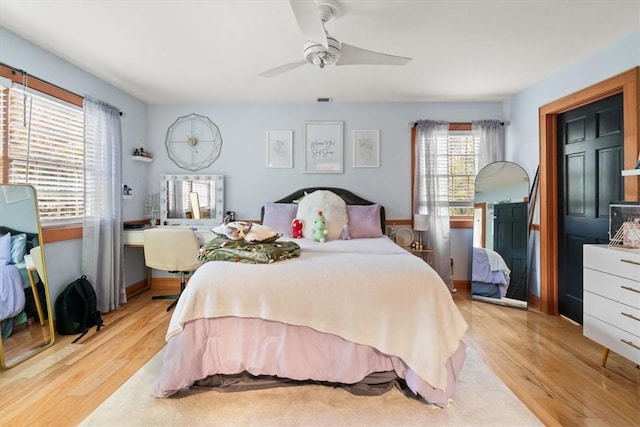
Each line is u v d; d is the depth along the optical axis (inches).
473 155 156.3
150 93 145.9
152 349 93.4
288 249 86.6
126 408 65.9
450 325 69.8
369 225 141.0
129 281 147.9
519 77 125.6
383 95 147.8
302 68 117.8
